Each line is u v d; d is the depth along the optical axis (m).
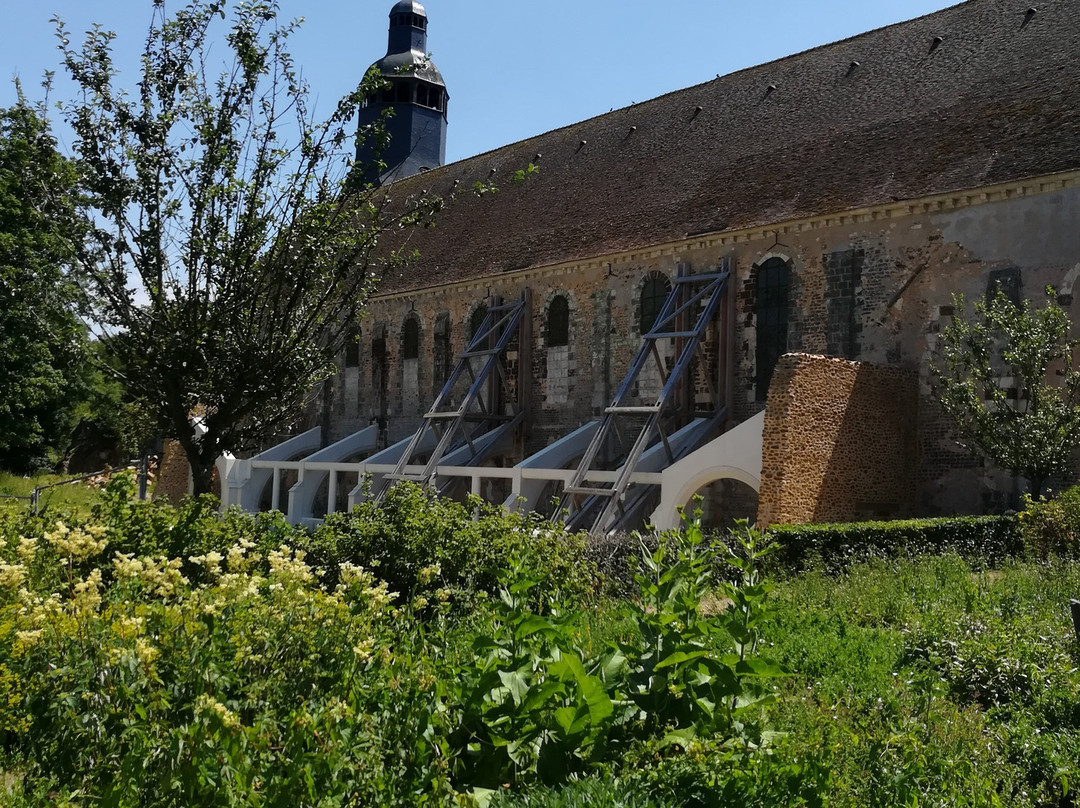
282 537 13.56
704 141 32.31
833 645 10.20
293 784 5.19
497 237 36.81
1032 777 7.53
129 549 12.08
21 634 6.52
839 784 6.50
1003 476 21.55
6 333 33.44
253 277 14.98
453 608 11.88
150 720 5.83
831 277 25.27
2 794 5.72
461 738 6.36
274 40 15.12
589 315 31.81
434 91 52.25
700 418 27.86
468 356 33.72
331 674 6.68
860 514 21.62
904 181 24.16
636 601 11.72
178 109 14.75
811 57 32.16
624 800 5.70
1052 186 21.28
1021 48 25.55
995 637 10.07
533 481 28.39
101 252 14.69
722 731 6.77
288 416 16.55
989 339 21.78
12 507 13.57
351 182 15.48
